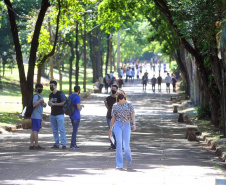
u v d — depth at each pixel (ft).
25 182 42.47
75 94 71.05
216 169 53.52
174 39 164.96
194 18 85.92
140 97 244.83
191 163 58.54
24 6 230.27
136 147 77.97
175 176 47.62
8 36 250.78
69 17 150.00
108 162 56.85
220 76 99.60
